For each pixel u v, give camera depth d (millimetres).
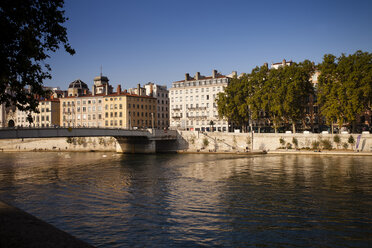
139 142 92250
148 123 123000
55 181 44844
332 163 60344
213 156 79562
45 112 125750
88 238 22109
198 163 64500
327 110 78812
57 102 127938
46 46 18875
